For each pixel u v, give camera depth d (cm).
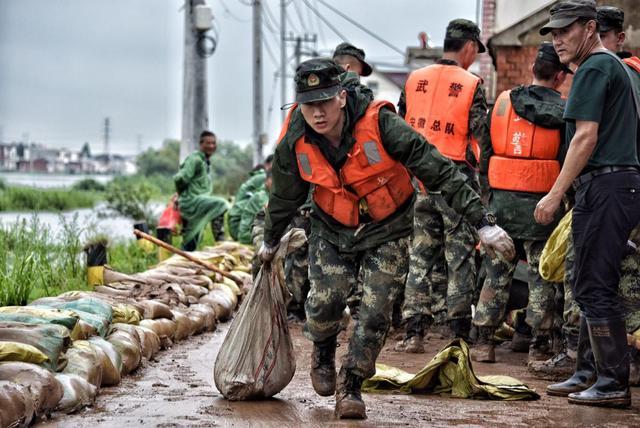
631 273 895
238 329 859
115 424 745
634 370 938
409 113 1177
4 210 4712
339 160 737
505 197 1060
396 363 1073
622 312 867
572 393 882
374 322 771
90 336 900
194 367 1007
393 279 773
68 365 812
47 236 1647
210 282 1395
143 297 1212
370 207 761
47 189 5675
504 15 2594
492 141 1084
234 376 842
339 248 776
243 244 2123
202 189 2155
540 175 1047
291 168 766
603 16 941
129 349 944
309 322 792
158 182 6284
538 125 1045
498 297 1077
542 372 992
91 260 1289
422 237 1147
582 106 820
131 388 888
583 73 823
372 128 732
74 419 758
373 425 762
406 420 780
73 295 1021
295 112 765
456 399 870
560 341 1116
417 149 730
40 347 782
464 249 1117
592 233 833
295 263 1265
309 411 814
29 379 741
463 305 1120
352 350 777
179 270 1401
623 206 823
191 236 2131
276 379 851
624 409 839
